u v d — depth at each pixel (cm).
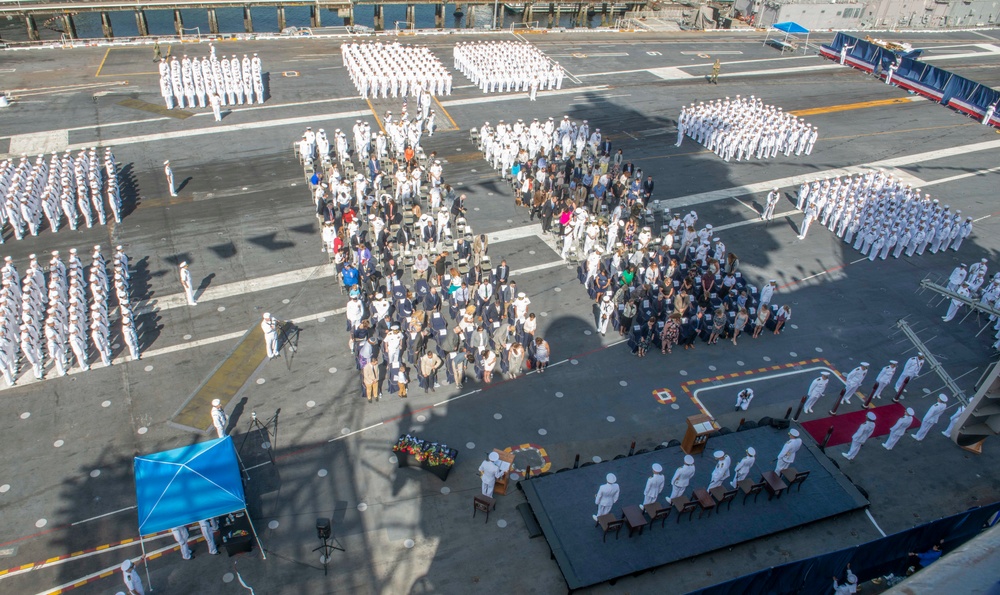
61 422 2394
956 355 2994
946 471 2439
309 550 2012
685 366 2842
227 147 4419
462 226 3612
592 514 2138
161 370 2647
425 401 2575
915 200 3928
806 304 3294
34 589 1872
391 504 2167
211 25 7700
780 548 2116
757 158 4794
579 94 5681
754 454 2144
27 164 3756
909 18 9075
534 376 2730
